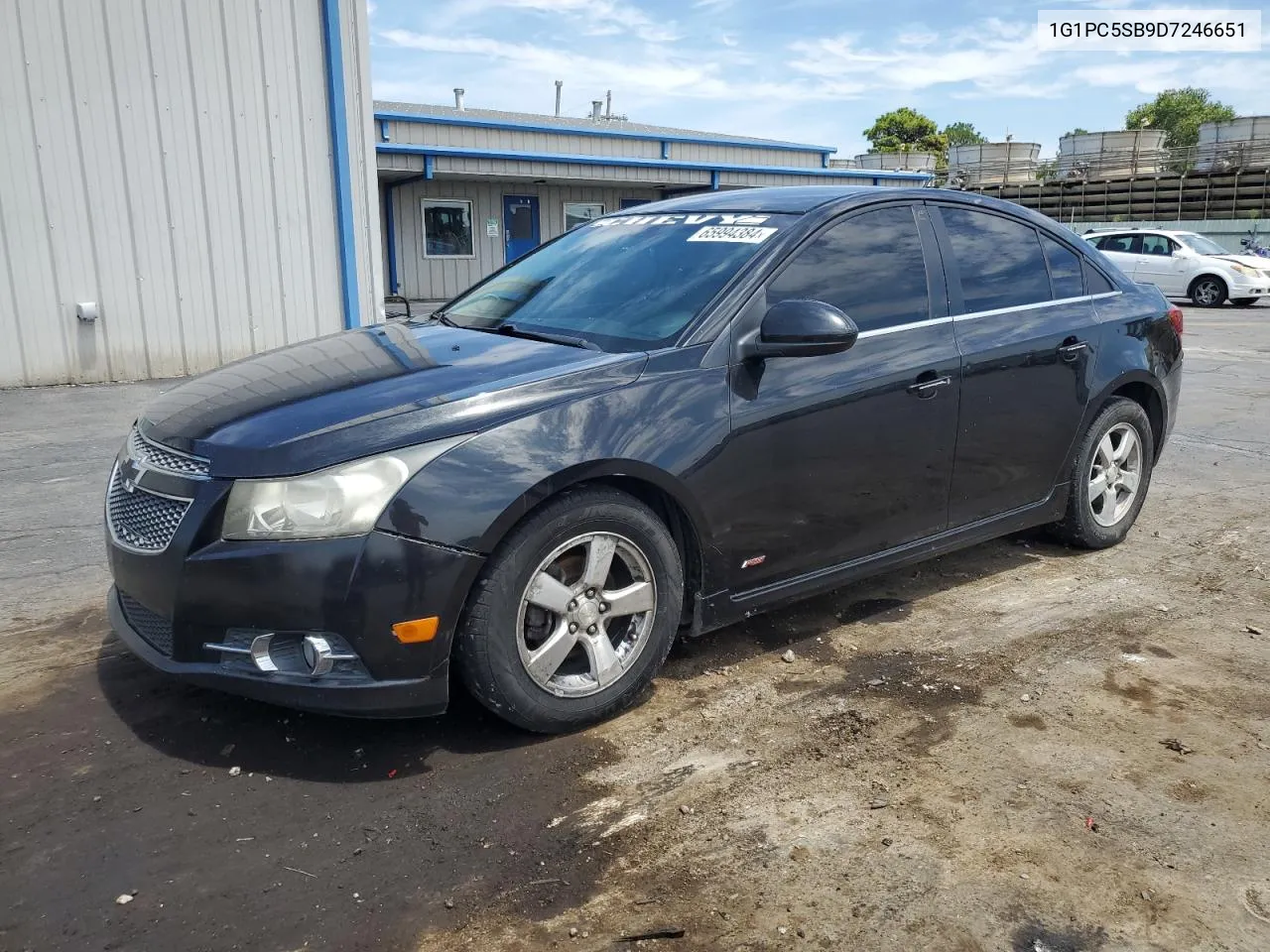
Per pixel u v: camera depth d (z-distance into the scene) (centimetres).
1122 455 495
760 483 345
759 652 381
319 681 279
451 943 227
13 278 1002
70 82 999
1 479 624
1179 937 229
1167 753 309
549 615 309
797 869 252
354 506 275
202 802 279
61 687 345
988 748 311
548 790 287
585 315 371
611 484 317
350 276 1176
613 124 2844
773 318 333
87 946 225
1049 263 462
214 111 1072
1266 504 590
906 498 393
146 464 303
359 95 1148
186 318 1094
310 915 236
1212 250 2105
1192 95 6581
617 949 225
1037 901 241
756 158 2516
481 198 2008
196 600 281
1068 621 413
